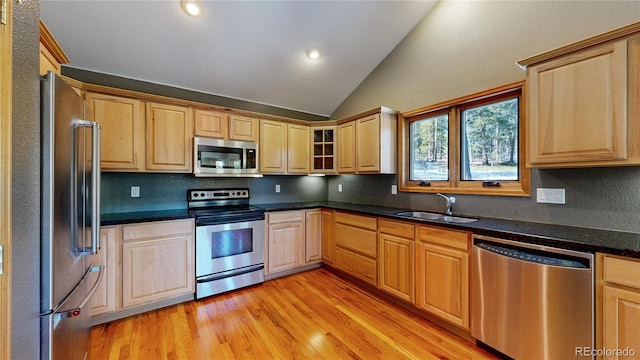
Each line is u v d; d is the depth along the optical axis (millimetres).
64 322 1251
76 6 2080
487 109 2455
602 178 1792
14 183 933
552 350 1493
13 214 929
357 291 2840
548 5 2031
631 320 1261
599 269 1354
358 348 1884
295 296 2719
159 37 2461
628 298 1268
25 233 996
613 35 1447
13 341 920
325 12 2604
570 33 1927
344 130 3545
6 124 863
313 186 4234
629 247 1304
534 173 2102
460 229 1955
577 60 1588
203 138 2836
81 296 1462
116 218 2312
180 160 2748
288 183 3992
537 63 1770
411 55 3049
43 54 1455
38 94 1089
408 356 1798
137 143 2514
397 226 2455
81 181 1461
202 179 3234
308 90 3697
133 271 2291
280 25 2637
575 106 1600
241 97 3537
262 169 3336
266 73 3223
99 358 1756
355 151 3367
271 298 2672
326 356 1799
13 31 924
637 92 1395
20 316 962
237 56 2875
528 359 1583
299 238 3348
